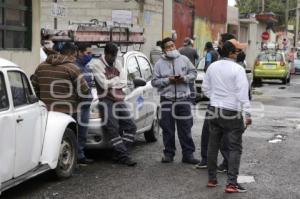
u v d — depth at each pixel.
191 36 31.16
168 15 26.02
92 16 21.31
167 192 7.31
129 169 8.63
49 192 7.24
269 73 28.59
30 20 11.87
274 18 56.19
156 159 9.41
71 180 7.89
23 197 6.98
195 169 8.70
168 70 8.88
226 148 8.27
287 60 30.00
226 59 7.35
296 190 7.50
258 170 8.67
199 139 11.47
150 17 23.22
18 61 11.34
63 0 21.30
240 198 7.04
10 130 6.39
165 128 9.08
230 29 44.09
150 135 10.94
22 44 11.70
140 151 10.11
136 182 7.82
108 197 7.04
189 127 9.03
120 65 8.92
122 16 21.05
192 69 8.98
